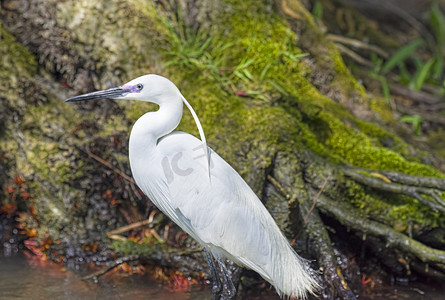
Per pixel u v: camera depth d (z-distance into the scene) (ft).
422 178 28.71
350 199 29.50
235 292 25.17
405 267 30.32
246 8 35.04
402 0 60.03
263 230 24.11
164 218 31.78
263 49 34.06
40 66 33.91
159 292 28.19
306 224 28.12
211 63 32.86
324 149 30.76
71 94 33.12
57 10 32.91
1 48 32.81
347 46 46.75
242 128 29.99
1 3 34.58
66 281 29.14
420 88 44.57
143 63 32.17
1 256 32.35
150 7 33.73
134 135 24.12
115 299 27.14
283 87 32.99
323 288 28.09
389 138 34.30
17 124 32.42
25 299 26.61
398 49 49.29
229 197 23.62
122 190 32.24
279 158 29.01
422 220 29.40
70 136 31.86
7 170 33.22
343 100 36.27
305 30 36.55
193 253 29.71
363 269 30.86
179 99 24.20
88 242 32.09
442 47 49.73
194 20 35.06
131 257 29.76
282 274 24.31
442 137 39.78
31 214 32.86
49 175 32.04
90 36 32.48
